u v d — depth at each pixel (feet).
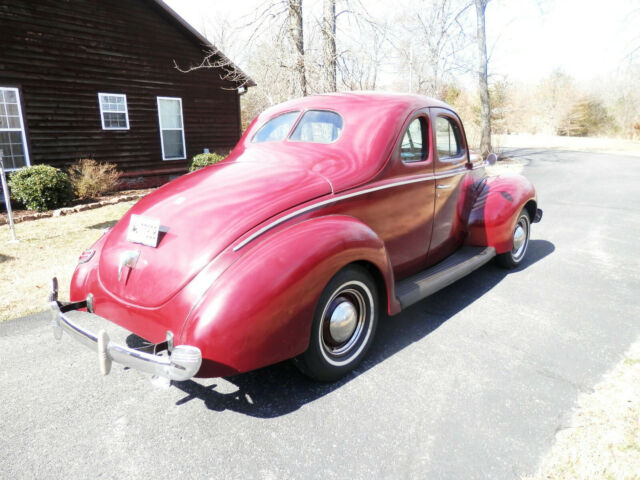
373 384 8.77
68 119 37.47
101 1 38.78
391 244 10.57
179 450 7.08
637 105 139.13
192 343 7.07
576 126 166.30
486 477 6.34
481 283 14.33
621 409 7.69
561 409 7.80
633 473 6.22
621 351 9.83
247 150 11.39
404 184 10.57
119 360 7.14
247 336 7.08
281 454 6.93
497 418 7.62
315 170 9.53
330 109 11.12
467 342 10.41
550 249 18.34
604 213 26.13
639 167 54.80
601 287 13.88
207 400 8.42
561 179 43.19
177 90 46.37
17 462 6.85
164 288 7.61
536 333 10.79
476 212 13.92
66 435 7.47
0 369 9.61
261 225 7.95
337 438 7.26
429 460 6.70
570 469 6.38
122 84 41.24
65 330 8.29
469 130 88.02
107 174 37.11
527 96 183.73
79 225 24.49
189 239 7.89
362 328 9.27
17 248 19.54
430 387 8.61
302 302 7.54
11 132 34.63
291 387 8.77
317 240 7.91
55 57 36.04
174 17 42.78
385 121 10.46
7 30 32.96
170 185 10.07
